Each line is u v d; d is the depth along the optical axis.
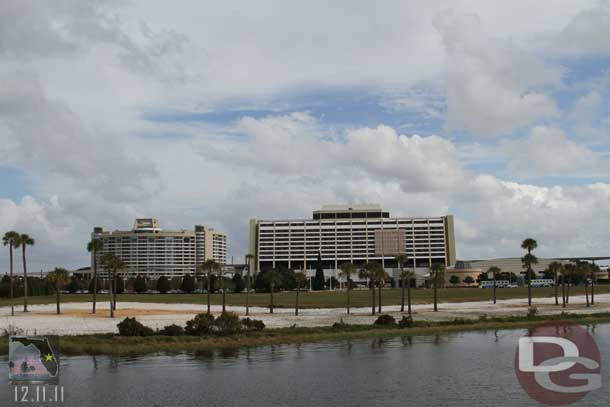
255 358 65.50
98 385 51.06
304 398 46.72
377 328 92.81
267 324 101.38
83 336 78.00
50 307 154.88
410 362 62.84
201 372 56.91
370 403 45.16
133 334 78.50
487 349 72.75
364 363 62.22
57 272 129.12
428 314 127.00
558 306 153.38
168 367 59.47
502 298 193.50
